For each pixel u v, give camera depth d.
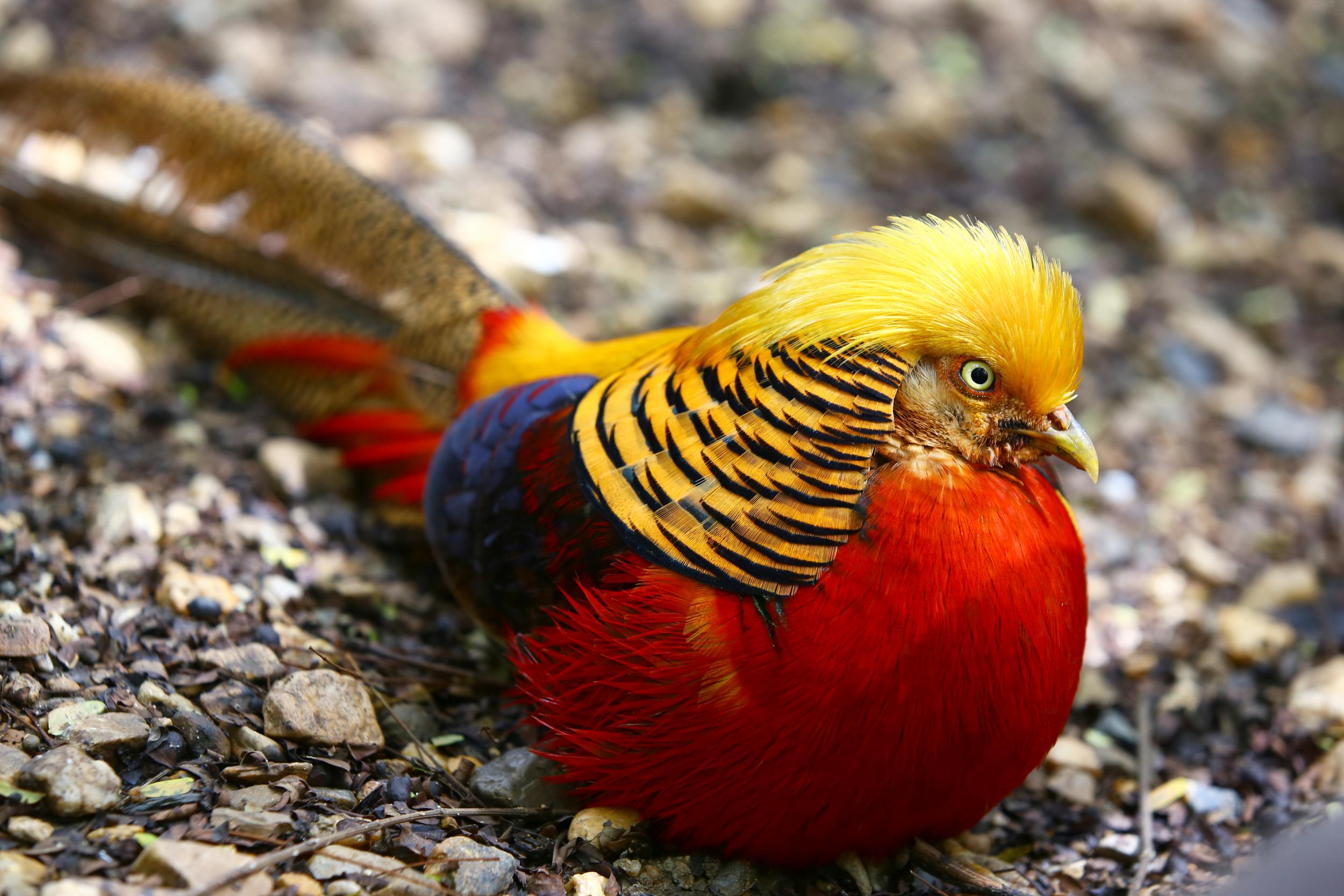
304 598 5.75
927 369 4.29
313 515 6.36
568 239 9.04
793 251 9.33
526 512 4.82
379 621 5.84
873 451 4.16
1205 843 5.29
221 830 4.18
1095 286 9.27
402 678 5.47
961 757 4.30
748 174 10.12
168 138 7.21
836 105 10.91
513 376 5.86
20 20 9.45
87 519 5.71
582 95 10.41
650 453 4.34
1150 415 8.21
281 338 6.87
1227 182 10.64
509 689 5.53
